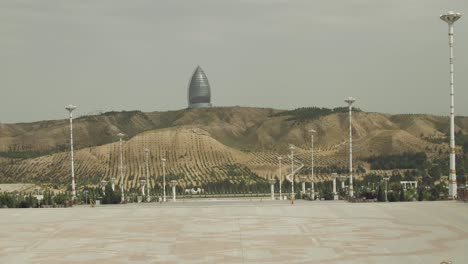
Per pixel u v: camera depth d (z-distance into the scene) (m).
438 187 112.06
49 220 61.75
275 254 42.53
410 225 53.19
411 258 40.50
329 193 119.19
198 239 48.75
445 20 70.25
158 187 181.62
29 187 169.62
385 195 89.19
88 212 68.19
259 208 67.12
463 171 166.00
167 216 62.78
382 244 45.22
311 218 58.69
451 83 70.56
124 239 49.56
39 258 43.03
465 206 63.75
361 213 61.06
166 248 45.47
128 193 153.50
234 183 191.00
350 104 95.38
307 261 40.19
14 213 68.12
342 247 44.47
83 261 41.72
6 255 44.25
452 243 45.06
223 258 41.66
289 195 144.88
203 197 154.50
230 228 53.78
